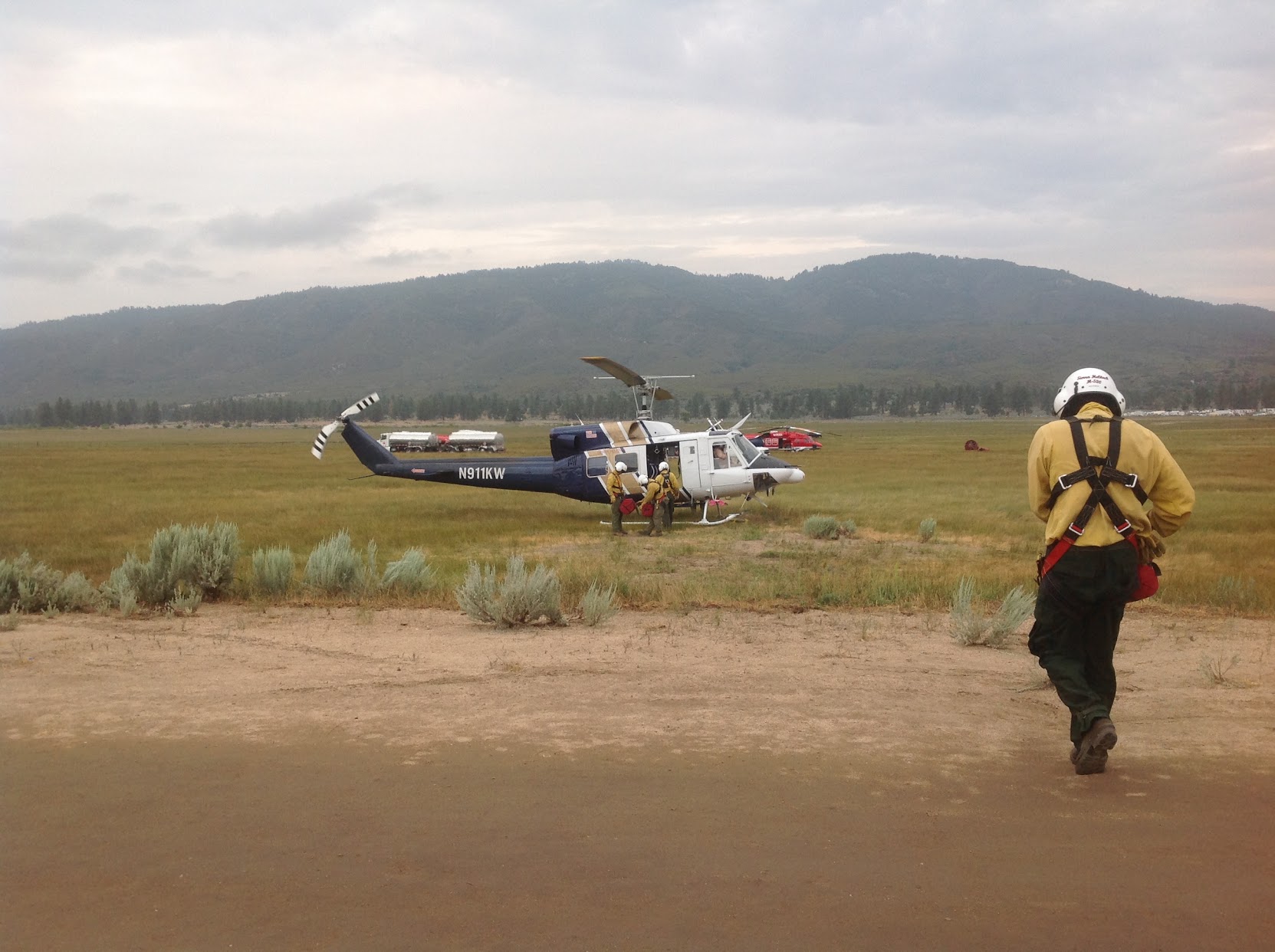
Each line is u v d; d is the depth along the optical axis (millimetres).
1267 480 37625
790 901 3252
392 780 4441
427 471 25922
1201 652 7566
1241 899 3252
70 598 10094
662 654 7402
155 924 3121
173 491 35656
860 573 12617
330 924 3115
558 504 29281
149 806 4141
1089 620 4582
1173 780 4438
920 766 4637
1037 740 5070
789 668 6871
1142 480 4457
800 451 73688
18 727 5352
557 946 2971
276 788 4348
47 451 88938
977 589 10984
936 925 3084
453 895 3303
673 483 21172
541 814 4016
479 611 8930
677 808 4078
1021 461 57594
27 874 3482
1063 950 2934
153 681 6465
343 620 9258
